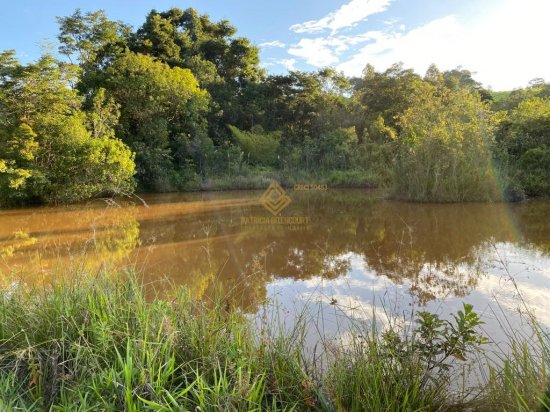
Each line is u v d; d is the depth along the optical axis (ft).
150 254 18.02
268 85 75.66
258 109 72.74
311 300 11.28
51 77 40.34
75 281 8.04
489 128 34.88
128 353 5.34
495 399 5.49
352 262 15.98
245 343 6.65
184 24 80.48
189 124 60.85
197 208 34.94
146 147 53.98
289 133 73.87
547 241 18.71
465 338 5.99
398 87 72.79
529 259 15.43
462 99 37.29
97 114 46.70
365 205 34.01
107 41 64.85
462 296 11.38
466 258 15.96
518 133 38.11
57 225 27.12
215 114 67.56
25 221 29.53
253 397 5.20
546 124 37.47
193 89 61.67
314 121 73.56
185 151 58.70
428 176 34.30
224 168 57.82
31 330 6.55
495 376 5.85
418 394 5.58
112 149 41.39
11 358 6.18
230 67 80.48
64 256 17.66
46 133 39.37
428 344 6.36
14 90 39.14
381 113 72.28
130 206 37.14
